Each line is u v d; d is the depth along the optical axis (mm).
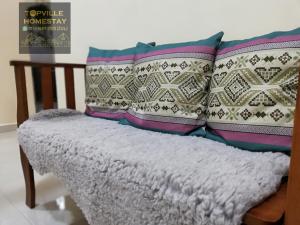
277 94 744
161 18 1417
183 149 760
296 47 746
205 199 506
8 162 1864
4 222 1135
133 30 1584
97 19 1814
